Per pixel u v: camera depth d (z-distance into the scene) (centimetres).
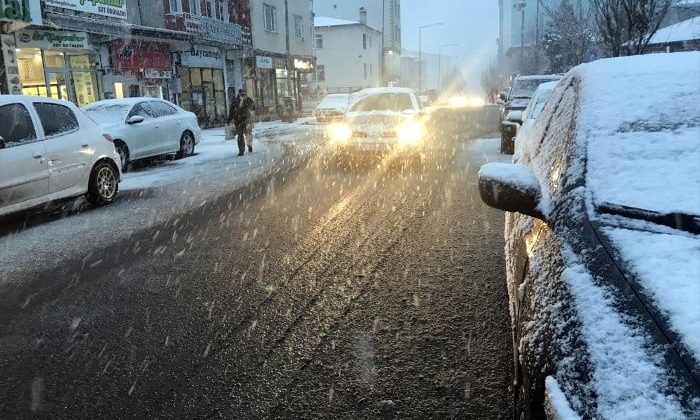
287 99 3017
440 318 393
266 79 3219
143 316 414
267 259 540
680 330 147
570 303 177
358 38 5259
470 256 530
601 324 162
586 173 230
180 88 2322
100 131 855
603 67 292
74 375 334
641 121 244
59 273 521
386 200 798
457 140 1648
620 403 138
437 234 611
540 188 241
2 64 1363
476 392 300
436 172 1038
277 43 3316
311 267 512
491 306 410
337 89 5375
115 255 572
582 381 152
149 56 2038
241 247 584
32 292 473
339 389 308
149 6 2167
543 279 204
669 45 2044
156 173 1172
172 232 659
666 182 212
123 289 471
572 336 167
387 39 6444
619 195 212
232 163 1298
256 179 1038
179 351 358
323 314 406
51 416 294
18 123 710
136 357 352
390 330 377
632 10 1391
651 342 148
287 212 743
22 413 297
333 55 5328
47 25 1483
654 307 157
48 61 1617
